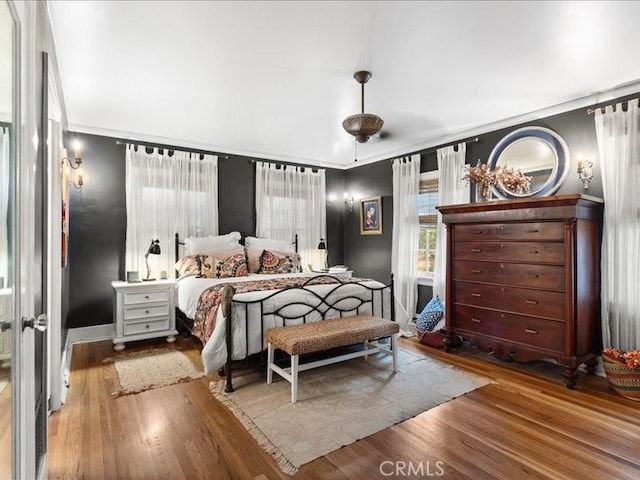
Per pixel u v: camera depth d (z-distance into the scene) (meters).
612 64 2.52
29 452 1.23
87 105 3.28
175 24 2.05
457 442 1.99
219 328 2.67
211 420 2.21
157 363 3.21
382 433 2.08
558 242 2.77
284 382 2.80
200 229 4.56
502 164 3.71
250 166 5.08
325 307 3.21
